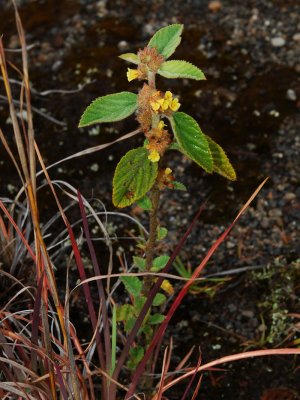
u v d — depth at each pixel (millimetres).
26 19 1066
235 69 1006
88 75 1000
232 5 1067
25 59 642
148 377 772
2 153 950
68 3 1079
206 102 978
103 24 1051
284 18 1051
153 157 663
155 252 884
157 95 648
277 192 917
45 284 711
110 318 833
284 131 959
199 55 1017
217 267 875
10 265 828
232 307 849
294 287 853
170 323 842
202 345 828
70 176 933
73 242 692
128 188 669
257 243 888
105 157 944
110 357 716
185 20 1054
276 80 997
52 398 710
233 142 953
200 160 650
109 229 896
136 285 743
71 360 671
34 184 643
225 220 904
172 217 908
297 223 898
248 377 806
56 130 962
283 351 679
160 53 668
